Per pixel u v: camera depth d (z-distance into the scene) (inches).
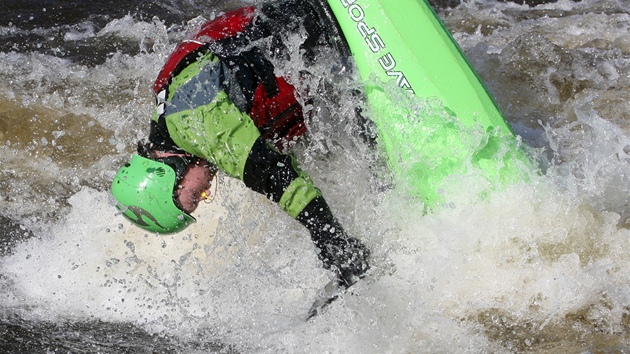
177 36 1066.1
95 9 1143.0
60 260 682.8
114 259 658.2
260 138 540.4
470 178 582.2
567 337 530.9
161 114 560.4
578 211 588.1
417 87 597.6
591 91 818.8
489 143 591.2
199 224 660.7
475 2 1121.4
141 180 569.6
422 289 573.3
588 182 607.8
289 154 564.4
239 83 550.3
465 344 538.6
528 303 562.9
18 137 864.3
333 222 542.9
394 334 555.5
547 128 717.9
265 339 575.2
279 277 618.8
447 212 583.8
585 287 559.8
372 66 601.6
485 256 579.2
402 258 581.6
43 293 653.3
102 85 957.8
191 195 577.9
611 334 529.3
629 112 784.3
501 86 832.9
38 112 898.1
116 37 1069.8
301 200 534.3
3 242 716.0
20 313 617.9
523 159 596.4
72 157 843.4
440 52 610.5
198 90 546.0
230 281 629.6
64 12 1138.0
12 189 797.2
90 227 709.9
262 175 534.3
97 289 653.9
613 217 585.6
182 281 644.7
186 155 569.9
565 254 575.2
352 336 561.0
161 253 664.4
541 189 591.5
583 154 629.9
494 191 583.2
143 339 582.9
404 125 591.2
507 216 581.9
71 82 964.0
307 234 631.2
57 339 574.9
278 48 574.6
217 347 567.2
